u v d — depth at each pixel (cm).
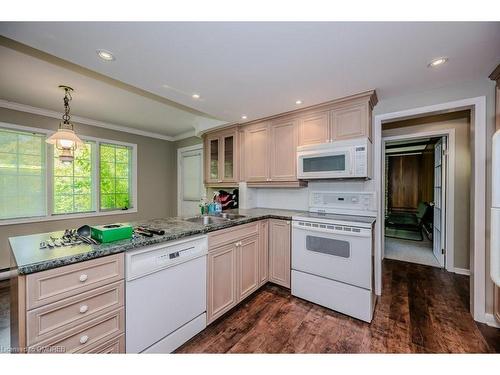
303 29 130
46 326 105
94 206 384
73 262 112
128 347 135
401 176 654
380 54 156
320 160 250
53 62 194
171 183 500
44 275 104
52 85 240
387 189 646
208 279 189
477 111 196
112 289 128
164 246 153
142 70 178
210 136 377
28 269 98
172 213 501
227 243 209
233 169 342
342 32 133
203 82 200
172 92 221
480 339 175
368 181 255
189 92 221
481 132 194
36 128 318
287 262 255
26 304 99
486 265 195
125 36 135
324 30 131
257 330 189
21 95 268
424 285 274
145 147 454
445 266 323
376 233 242
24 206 314
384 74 186
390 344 171
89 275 118
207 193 423
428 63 169
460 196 309
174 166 502
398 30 131
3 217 298
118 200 418
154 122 388
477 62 167
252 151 321
